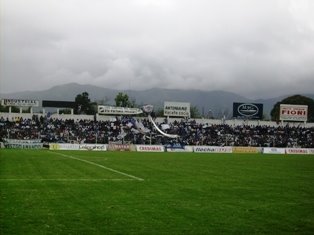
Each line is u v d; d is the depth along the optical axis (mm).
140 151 91188
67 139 100188
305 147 110625
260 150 99562
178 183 32594
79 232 16547
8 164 46625
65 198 24125
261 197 26266
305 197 26625
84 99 152625
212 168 48594
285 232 17375
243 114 115375
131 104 158000
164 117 114500
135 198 24656
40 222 18000
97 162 53375
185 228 17594
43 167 43906
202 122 116312
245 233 17062
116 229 17141
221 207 22391
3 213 19625
